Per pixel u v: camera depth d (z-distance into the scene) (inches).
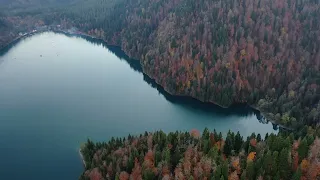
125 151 5767.7
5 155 7007.9
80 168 6476.4
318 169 4404.5
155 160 5319.9
